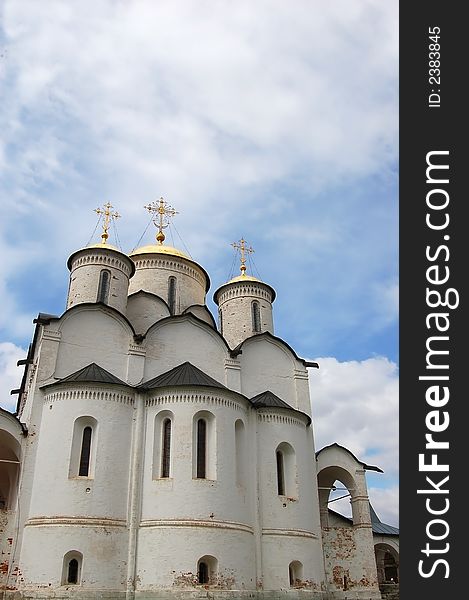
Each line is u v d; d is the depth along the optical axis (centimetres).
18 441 2430
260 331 3581
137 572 2264
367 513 3127
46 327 2683
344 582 2920
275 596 2477
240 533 2405
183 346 2962
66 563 2189
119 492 2372
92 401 2461
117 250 3322
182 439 2448
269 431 2816
